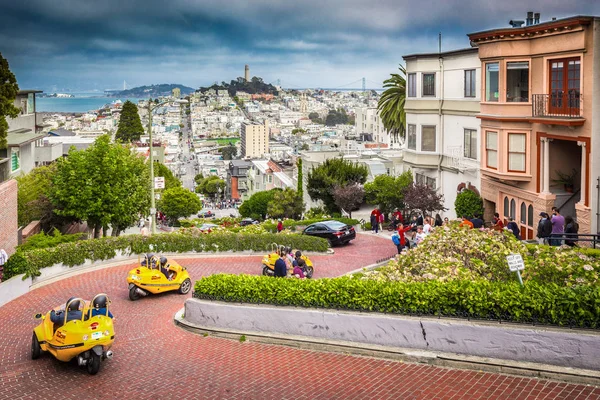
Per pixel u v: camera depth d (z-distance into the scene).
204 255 28.36
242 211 94.06
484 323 11.16
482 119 29.62
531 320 10.86
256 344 13.67
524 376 10.34
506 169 28.16
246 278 15.10
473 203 32.09
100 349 12.00
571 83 24.48
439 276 13.57
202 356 13.06
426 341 11.60
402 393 10.13
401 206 38.78
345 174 52.03
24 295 20.38
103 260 25.50
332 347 12.59
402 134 52.97
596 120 23.00
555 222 21.45
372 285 12.89
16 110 25.44
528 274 13.68
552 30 24.86
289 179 103.81
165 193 84.56
